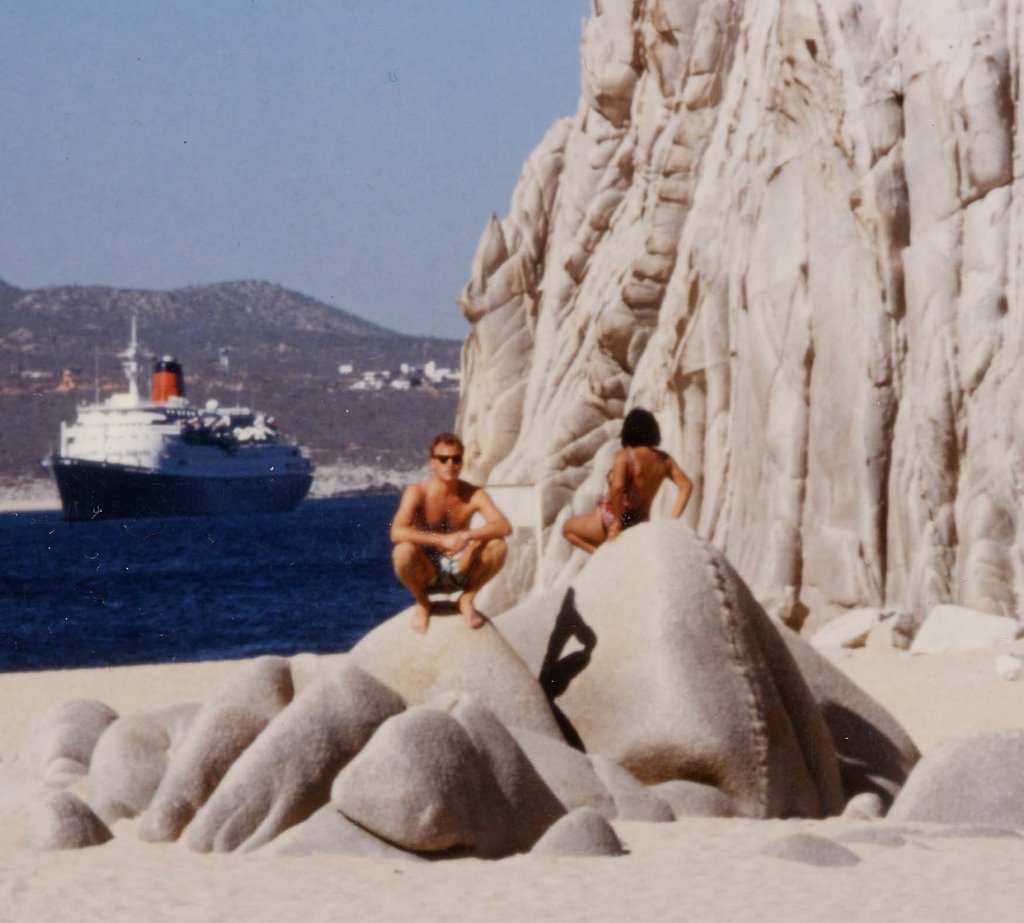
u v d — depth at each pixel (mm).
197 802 14273
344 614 94250
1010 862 12031
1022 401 37594
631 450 16328
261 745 13734
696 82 57469
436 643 15008
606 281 65625
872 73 40594
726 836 13281
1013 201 38812
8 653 72500
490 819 12867
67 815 14109
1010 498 37312
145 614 99750
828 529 39531
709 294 48250
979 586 36781
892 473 38875
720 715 14516
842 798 15664
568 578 55844
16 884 12086
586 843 12664
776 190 42844
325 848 12836
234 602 109125
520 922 10312
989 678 29781
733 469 44188
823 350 40406
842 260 40312
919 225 39719
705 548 15508
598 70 68562
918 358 39094
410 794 12594
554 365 67750
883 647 34906
